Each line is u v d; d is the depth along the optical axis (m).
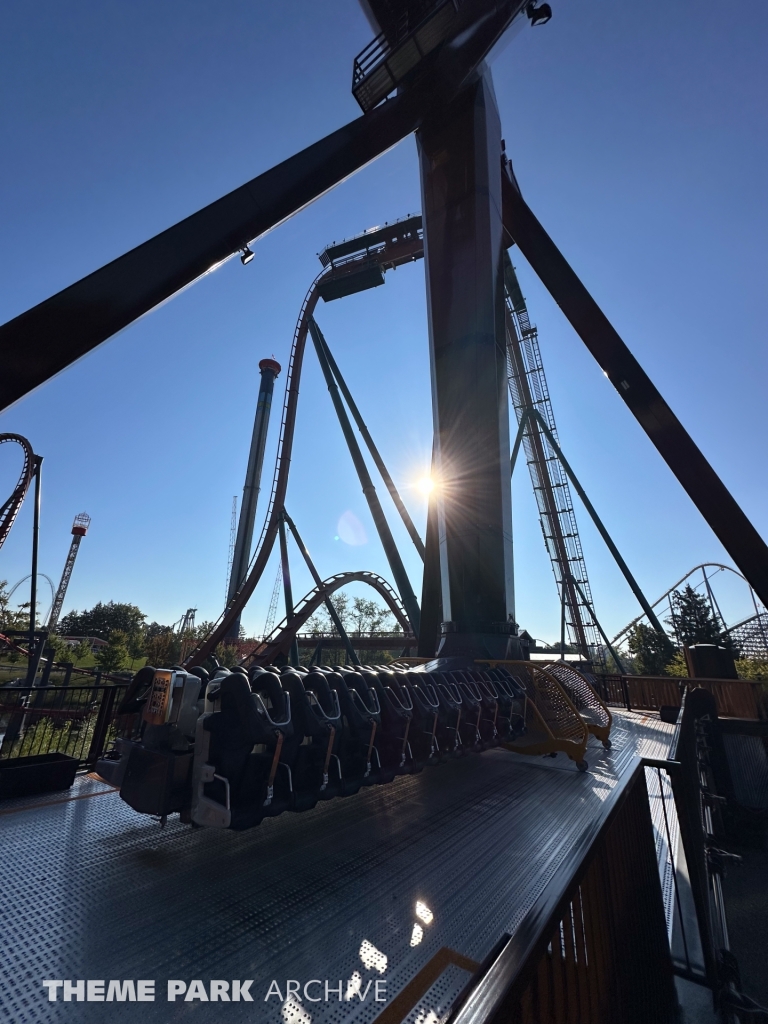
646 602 42.03
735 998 3.39
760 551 14.23
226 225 7.75
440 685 6.11
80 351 6.40
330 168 9.10
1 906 2.82
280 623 32.66
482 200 12.48
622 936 2.64
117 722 4.45
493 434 11.18
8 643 29.86
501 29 11.05
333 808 4.92
